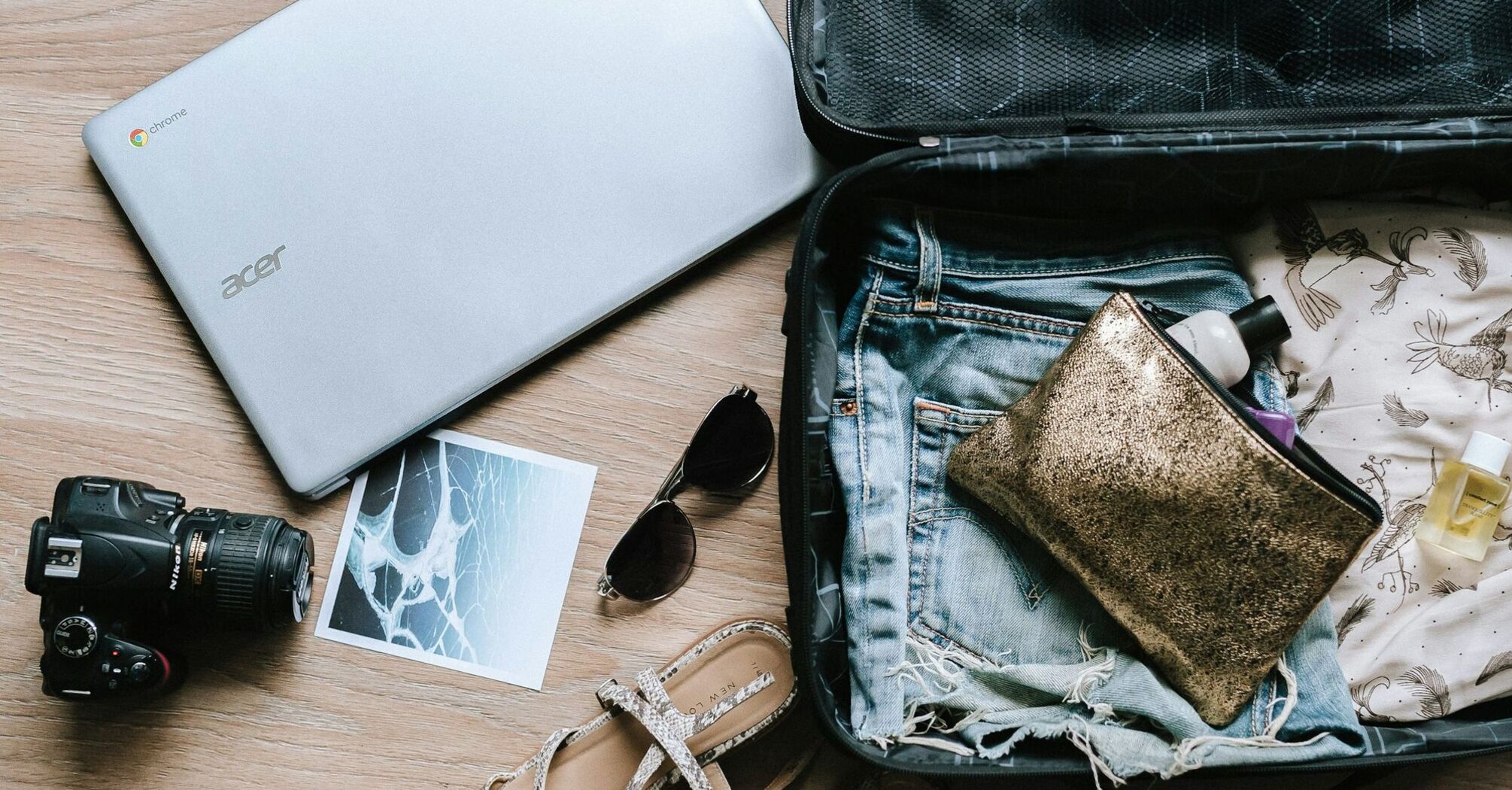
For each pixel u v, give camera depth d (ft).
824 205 1.83
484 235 2.07
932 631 2.02
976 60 1.94
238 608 1.90
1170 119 1.90
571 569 2.17
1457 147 1.87
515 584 2.16
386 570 2.15
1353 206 2.02
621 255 2.10
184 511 1.96
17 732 2.10
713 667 2.13
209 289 2.05
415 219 2.06
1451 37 1.92
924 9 1.94
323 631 2.13
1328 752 1.81
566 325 2.09
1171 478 1.73
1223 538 1.73
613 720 2.13
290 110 2.05
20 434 2.15
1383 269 2.00
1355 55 1.92
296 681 2.13
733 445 2.15
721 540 2.20
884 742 1.89
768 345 2.23
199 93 2.04
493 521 2.17
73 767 2.09
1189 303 2.02
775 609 2.19
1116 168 1.88
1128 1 1.93
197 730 2.11
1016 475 1.88
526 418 2.19
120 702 2.11
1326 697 1.86
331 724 2.12
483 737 2.13
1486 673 1.93
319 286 2.05
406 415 2.06
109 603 1.87
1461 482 1.93
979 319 2.02
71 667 1.86
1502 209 2.03
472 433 2.18
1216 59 1.93
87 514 1.84
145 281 2.18
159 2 2.21
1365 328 1.99
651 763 2.02
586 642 2.16
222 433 2.16
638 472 2.20
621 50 2.10
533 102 2.08
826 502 1.97
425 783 2.12
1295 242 2.02
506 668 2.14
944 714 2.00
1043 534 1.89
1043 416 1.85
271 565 1.90
